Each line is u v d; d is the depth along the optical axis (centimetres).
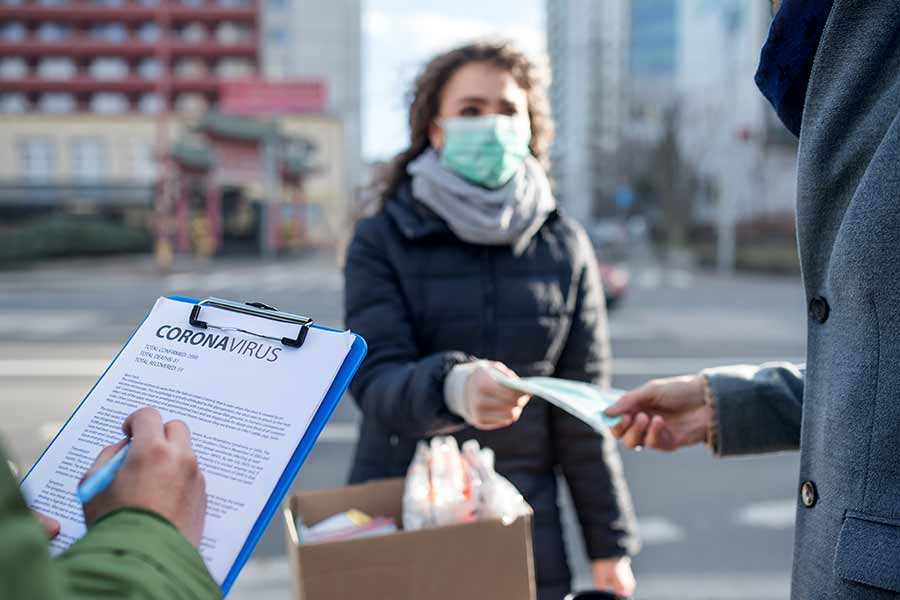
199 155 3416
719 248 2878
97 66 5034
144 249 3459
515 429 180
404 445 180
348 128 4394
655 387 142
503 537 132
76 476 91
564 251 191
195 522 80
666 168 3844
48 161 4422
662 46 7488
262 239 3803
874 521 96
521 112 190
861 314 98
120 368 101
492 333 179
